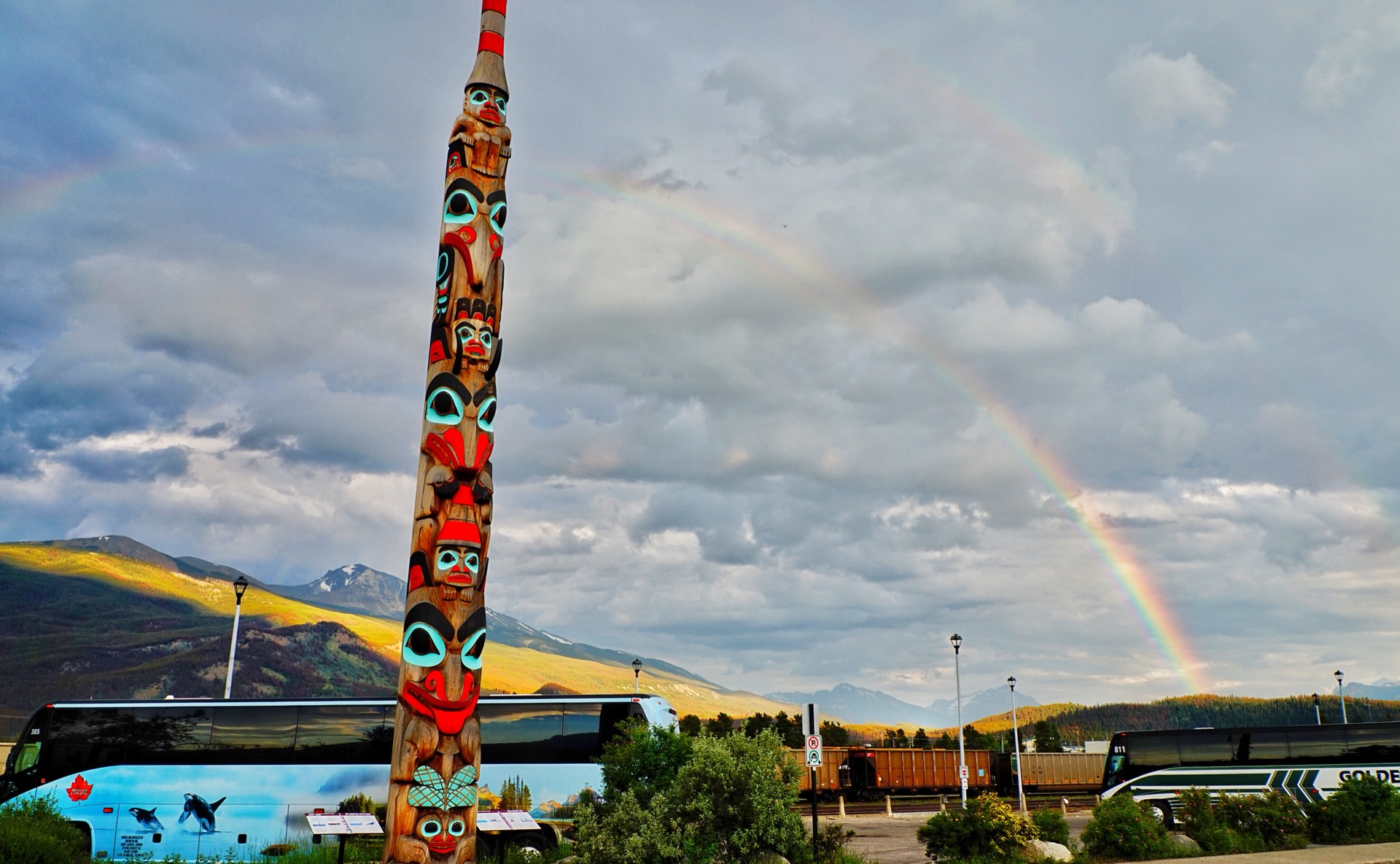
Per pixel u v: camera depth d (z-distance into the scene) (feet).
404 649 45.50
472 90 55.11
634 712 94.07
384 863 43.27
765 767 58.54
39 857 60.75
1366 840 96.84
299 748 90.48
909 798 214.69
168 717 91.45
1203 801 100.48
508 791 91.20
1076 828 136.26
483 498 48.03
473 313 50.06
